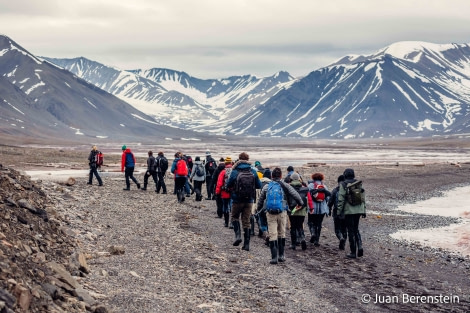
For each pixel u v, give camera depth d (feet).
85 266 39.22
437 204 124.77
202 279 42.09
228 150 563.48
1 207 41.96
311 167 232.53
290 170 65.51
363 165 261.24
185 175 90.02
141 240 54.13
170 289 38.19
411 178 188.14
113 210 72.08
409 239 73.97
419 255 62.08
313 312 37.09
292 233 60.54
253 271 47.03
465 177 206.18
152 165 101.09
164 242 54.44
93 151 103.71
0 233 35.27
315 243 63.26
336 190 61.36
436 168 244.83
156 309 33.24
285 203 51.31
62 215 56.80
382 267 53.98
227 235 63.93
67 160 243.60
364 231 80.53
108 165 206.90
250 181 55.26
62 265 37.58
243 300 37.99
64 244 43.91
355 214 56.70
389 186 162.91
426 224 89.56
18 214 42.86
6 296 26.30
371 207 114.73
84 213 64.03
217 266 47.03
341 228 62.03
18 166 184.65
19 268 30.96
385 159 364.38
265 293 40.42
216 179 76.07
